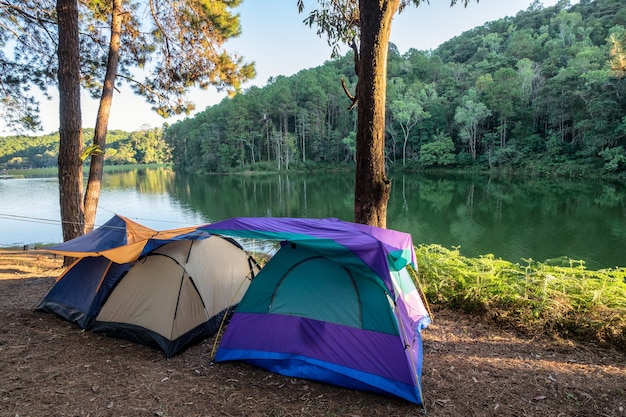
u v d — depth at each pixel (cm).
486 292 438
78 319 396
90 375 295
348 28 584
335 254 301
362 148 463
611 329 357
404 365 274
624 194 2323
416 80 5991
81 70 828
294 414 251
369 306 295
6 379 284
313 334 304
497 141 4331
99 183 719
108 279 398
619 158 3014
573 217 1667
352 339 292
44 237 1337
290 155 6066
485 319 411
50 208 2147
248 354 317
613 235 1336
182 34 812
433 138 4978
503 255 1120
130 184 4141
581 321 373
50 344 351
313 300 312
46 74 828
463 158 4612
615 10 6769
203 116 7362
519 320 395
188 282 364
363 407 262
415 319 376
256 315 325
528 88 4534
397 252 317
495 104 4219
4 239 1300
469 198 2356
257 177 4931
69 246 404
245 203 2345
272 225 345
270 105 6178
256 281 333
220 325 373
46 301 434
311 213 1931
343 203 2275
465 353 340
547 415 249
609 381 290
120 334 366
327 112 6469
